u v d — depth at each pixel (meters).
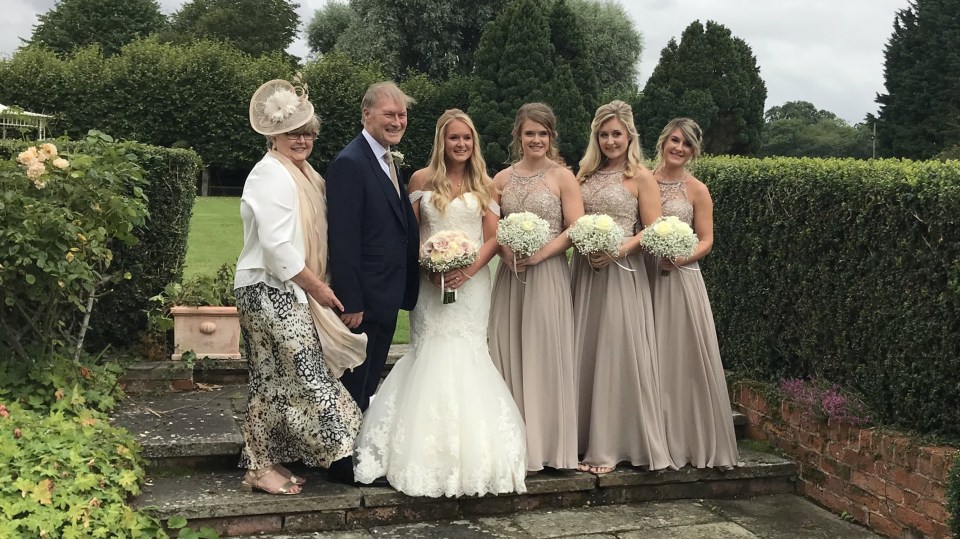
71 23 34.44
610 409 3.99
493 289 4.06
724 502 4.09
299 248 3.40
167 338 5.05
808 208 4.32
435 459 3.59
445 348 3.77
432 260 3.59
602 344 3.99
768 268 4.70
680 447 4.10
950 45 30.61
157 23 37.28
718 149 27.17
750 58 27.19
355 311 3.51
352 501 3.54
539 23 22.91
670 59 27.06
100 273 4.69
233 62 21.27
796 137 44.12
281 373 3.44
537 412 3.88
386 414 3.74
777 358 4.71
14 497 2.98
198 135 20.91
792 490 4.27
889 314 3.80
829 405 3.99
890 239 3.78
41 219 3.71
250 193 3.37
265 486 3.52
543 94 22.84
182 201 5.05
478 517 3.74
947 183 3.47
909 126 31.81
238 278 3.43
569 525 3.67
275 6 38.19
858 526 3.80
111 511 3.11
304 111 3.46
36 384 3.96
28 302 4.24
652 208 4.05
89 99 20.25
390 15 29.88
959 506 2.99
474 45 31.52
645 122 27.00
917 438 3.60
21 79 19.98
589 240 3.73
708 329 4.13
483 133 23.14
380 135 3.63
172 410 4.34
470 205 3.80
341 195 3.50
